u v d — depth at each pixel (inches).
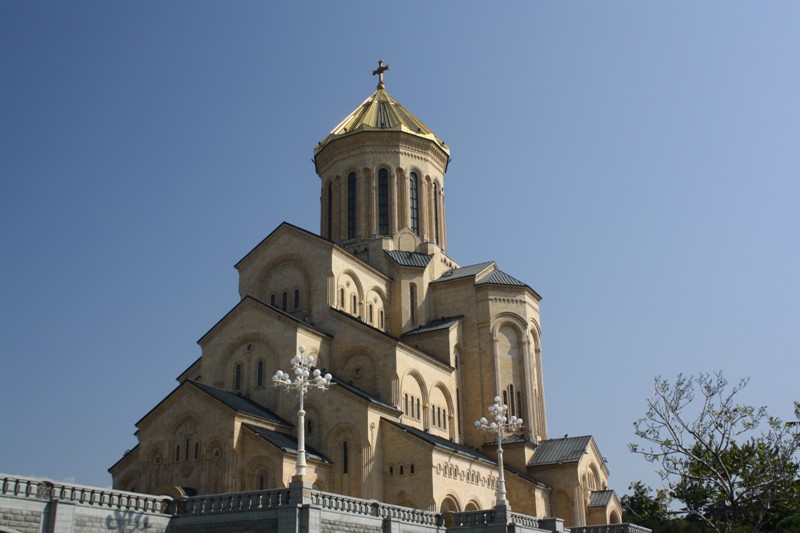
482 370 2481.5
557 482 2319.1
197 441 1781.5
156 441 1828.2
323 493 1310.3
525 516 1723.7
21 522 1070.4
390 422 1936.5
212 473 1737.2
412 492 1860.2
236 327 2091.5
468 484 2032.5
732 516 1332.4
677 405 1407.5
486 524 1628.9
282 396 1978.3
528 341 2573.8
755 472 1357.0
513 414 2468.0
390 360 2075.5
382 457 1919.3
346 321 2151.8
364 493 1838.1
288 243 2305.6
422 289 2546.8
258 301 2073.1
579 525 2260.1
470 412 2455.7
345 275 2290.8
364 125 2679.6
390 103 2849.4
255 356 2047.2
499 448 1700.3
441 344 2402.8
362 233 2600.9
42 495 1122.7
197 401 1804.9
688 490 1395.2
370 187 2637.8
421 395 2214.6
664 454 1397.6
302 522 1238.3
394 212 2628.0
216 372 2073.1
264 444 1729.8
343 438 1902.1
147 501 1298.0
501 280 2591.0
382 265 2522.1
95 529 1175.0
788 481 1357.0
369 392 2078.0
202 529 1304.1
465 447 2310.5
